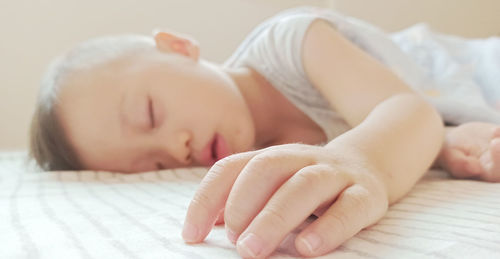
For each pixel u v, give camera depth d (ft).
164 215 1.53
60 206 1.62
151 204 1.62
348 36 2.20
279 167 1.26
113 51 2.15
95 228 1.46
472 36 3.76
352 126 1.85
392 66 2.24
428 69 2.50
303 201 1.18
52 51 3.12
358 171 1.45
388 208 1.54
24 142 3.14
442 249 1.10
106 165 2.07
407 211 1.51
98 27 3.17
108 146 2.03
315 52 1.96
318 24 2.01
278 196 1.19
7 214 1.57
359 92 1.84
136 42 2.21
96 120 2.03
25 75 3.10
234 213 1.22
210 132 2.04
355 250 1.17
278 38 2.09
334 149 1.51
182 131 2.01
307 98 2.10
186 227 1.28
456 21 3.77
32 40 3.10
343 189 1.32
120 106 2.02
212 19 3.33
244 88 2.21
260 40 2.21
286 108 2.22
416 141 1.63
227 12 3.35
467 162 1.77
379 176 1.51
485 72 2.50
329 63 1.93
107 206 1.61
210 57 3.34
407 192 1.60
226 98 2.09
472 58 2.58
